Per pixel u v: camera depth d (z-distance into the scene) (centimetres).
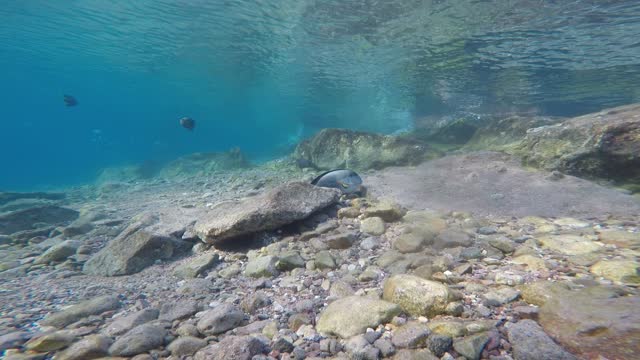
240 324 82
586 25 329
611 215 130
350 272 105
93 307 98
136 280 124
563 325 59
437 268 93
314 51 536
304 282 102
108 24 515
